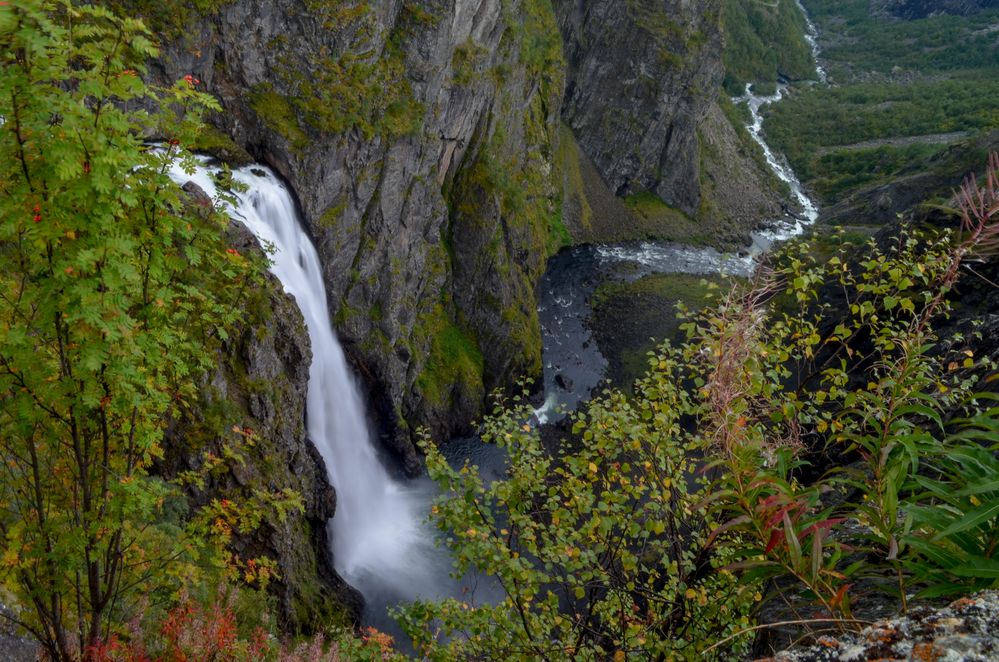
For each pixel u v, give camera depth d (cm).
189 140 619
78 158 498
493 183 4047
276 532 1850
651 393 771
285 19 2686
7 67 479
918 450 429
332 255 2938
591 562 739
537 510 825
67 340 560
